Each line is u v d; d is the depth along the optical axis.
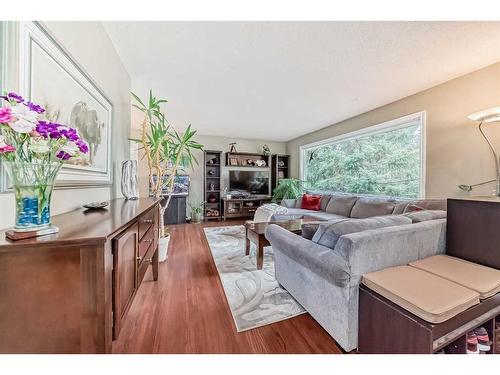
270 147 6.61
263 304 1.81
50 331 0.72
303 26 1.75
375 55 2.15
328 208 4.45
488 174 2.37
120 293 0.90
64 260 0.73
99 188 1.74
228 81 2.75
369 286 1.24
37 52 0.98
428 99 2.92
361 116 4.04
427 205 2.70
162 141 2.73
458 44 1.97
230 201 5.80
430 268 1.38
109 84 1.92
